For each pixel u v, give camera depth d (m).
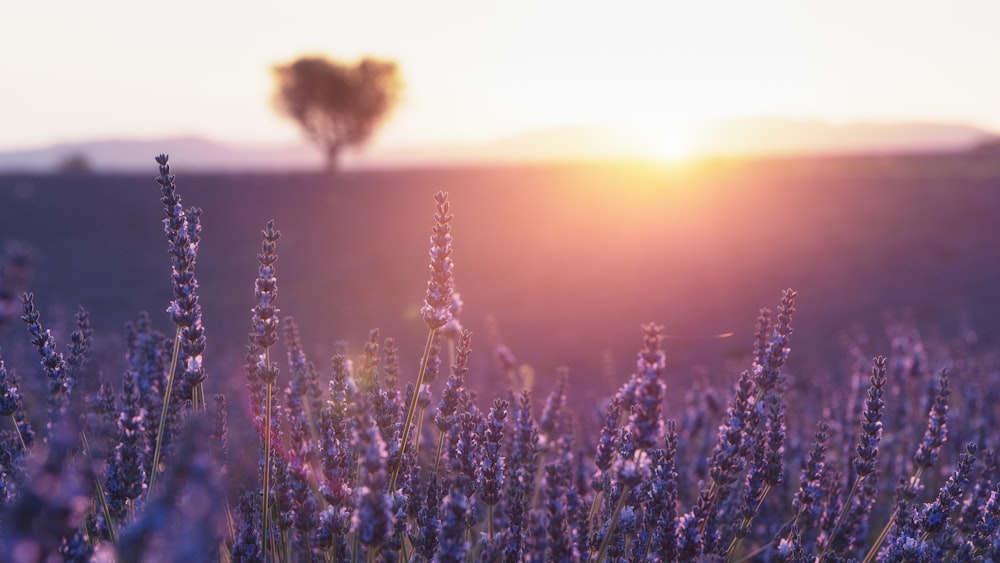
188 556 1.21
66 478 1.20
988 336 12.23
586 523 2.77
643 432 2.35
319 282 21.94
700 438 5.16
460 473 2.83
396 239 31.31
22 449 2.56
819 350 12.23
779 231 28.86
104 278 22.81
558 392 3.82
